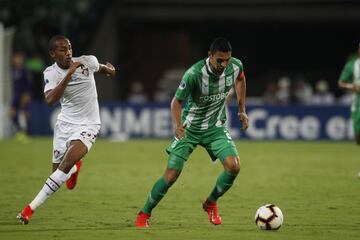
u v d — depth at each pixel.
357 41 118.62
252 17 105.75
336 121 83.19
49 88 30.95
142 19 105.69
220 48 28.48
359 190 42.78
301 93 102.00
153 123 85.12
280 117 83.69
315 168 55.09
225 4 105.44
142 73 114.31
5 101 86.19
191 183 46.00
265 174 51.09
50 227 30.39
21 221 31.06
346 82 55.25
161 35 114.62
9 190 42.69
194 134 30.28
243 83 31.36
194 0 105.31
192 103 30.12
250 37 117.75
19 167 54.88
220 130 30.48
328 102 100.75
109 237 28.05
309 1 104.31
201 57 115.69
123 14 105.44
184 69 114.12
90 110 31.97
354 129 54.69
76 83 31.48
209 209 31.12
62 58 30.80
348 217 33.25
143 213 30.50
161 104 84.88
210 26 112.69
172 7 105.38
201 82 29.23
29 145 74.31
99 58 103.38
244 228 30.30
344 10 104.00
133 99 103.75
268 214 29.62
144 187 44.12
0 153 65.62
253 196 40.31
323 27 112.69
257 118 83.88
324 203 37.69
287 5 104.94
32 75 93.81
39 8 100.69
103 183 45.91
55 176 30.78
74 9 101.88
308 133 83.62
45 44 99.62
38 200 30.94
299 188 43.66
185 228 30.28
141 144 77.06
